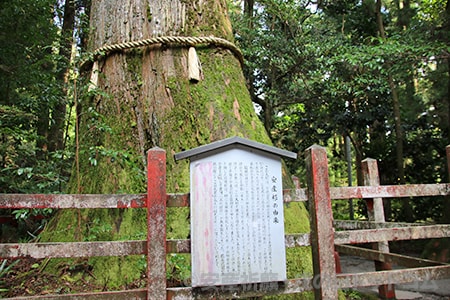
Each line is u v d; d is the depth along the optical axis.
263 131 3.87
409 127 10.86
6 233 4.94
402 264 3.60
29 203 2.22
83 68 4.02
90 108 3.44
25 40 5.70
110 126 3.60
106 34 3.93
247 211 2.46
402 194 2.89
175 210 3.16
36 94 5.26
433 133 10.67
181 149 3.42
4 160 4.93
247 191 2.49
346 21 10.74
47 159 5.29
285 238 2.54
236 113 3.71
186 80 3.67
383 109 10.38
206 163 2.48
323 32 9.02
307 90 9.12
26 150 5.10
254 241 2.44
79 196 2.29
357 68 8.43
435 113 9.93
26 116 5.10
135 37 3.81
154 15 3.85
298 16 8.38
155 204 2.34
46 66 5.88
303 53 8.02
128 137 3.53
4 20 5.56
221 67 3.88
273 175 2.54
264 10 8.62
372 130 11.56
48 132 6.76
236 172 2.50
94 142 3.67
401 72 7.02
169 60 3.70
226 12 4.42
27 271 3.03
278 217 2.50
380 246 4.11
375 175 4.02
